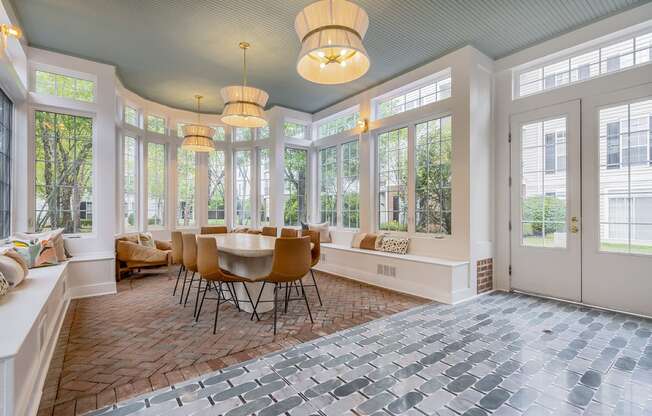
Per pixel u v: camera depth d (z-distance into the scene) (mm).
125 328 3045
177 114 6656
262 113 3652
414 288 4324
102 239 4605
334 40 2127
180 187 6785
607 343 2695
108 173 4637
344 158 6438
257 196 7070
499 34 3893
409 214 5039
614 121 3525
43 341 2166
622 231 3475
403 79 4996
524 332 2947
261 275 3535
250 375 2188
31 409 1720
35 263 3393
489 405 1856
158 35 3859
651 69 3277
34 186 4184
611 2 3271
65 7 3312
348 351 2564
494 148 4535
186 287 4605
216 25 3641
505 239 4441
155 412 1782
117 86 5059
